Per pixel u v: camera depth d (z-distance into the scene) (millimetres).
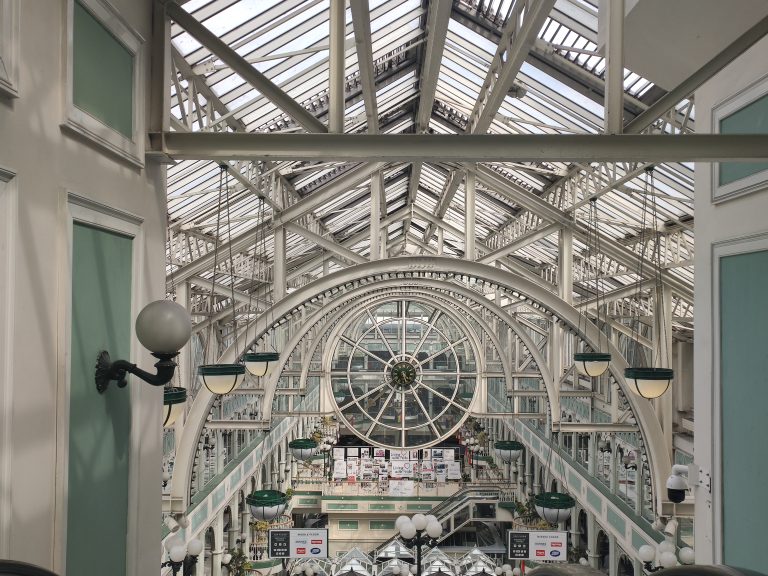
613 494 15625
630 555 13750
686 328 17422
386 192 20906
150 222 4434
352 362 22578
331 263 26156
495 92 8891
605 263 17672
